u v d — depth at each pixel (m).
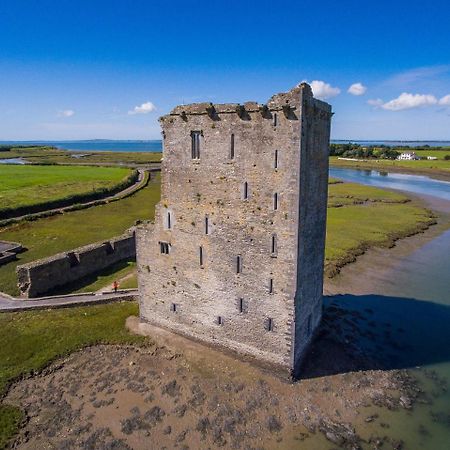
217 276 31.80
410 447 24.28
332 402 27.80
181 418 25.98
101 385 28.97
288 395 28.31
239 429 25.22
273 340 30.16
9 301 40.88
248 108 27.34
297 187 26.75
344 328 37.53
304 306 31.16
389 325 38.53
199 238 31.98
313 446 24.16
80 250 49.44
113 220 80.06
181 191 32.03
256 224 28.95
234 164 28.94
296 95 25.48
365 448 24.11
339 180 146.88
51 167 167.75
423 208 96.38
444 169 188.62
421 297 44.84
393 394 28.86
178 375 30.12
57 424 25.33
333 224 75.62
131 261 55.03
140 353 32.75
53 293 44.28
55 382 29.23
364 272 52.16
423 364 32.47
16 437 24.23
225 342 32.72
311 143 28.08
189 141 30.66
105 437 24.41
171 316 35.38
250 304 30.67
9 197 92.25
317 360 32.25
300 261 28.75
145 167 176.50
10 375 29.44
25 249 60.38
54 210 86.62
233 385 29.11
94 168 165.12
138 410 26.59
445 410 27.39
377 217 83.25
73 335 34.88
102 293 43.00
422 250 61.84
